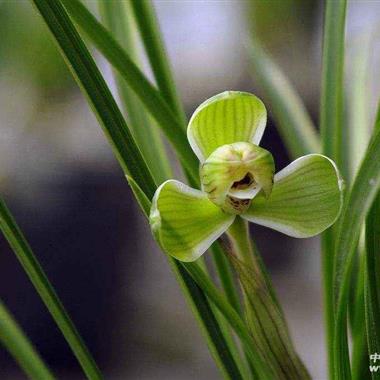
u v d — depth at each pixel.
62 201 1.11
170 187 0.32
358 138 0.42
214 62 1.28
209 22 1.31
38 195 1.11
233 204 0.33
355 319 0.36
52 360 1.09
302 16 1.26
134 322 1.10
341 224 0.32
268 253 1.20
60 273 1.10
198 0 1.31
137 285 1.11
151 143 0.39
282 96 0.44
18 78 1.17
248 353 0.35
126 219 1.11
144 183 0.34
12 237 0.34
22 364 0.37
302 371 0.33
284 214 0.33
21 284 1.09
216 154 0.32
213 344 0.35
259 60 0.45
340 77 0.36
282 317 0.33
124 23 0.41
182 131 0.35
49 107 1.18
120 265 1.11
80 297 1.10
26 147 1.14
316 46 1.26
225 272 0.37
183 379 1.07
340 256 0.32
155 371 1.08
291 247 1.20
